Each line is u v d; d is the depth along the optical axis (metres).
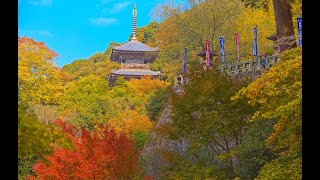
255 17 49.91
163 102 45.25
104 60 87.50
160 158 28.08
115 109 52.31
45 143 9.19
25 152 9.18
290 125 14.65
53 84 55.31
